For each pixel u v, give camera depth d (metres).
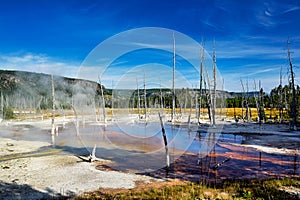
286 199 8.36
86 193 9.33
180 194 8.95
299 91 36.22
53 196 9.05
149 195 8.86
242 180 10.79
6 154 16.20
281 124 34.88
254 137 24.23
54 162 13.95
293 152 17.19
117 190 9.59
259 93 42.44
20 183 10.42
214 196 8.73
